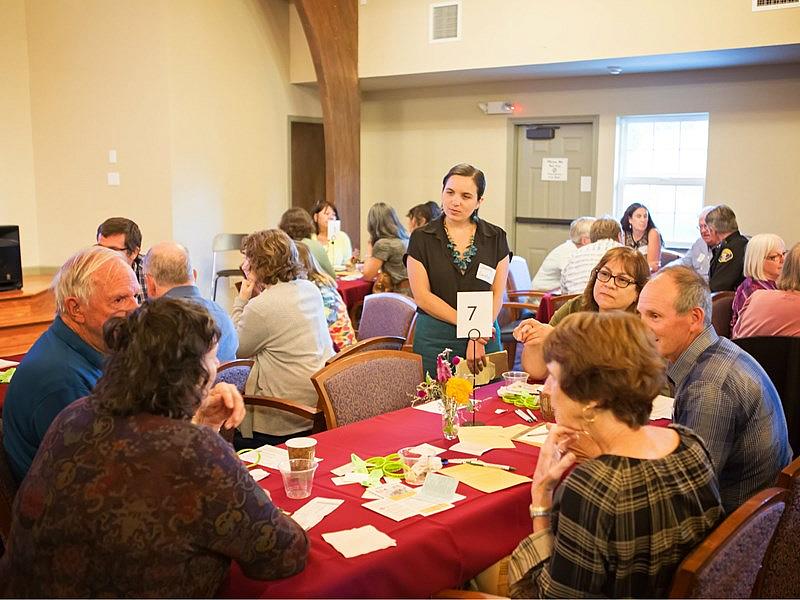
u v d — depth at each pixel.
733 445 2.08
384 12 7.81
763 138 7.04
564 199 8.21
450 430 2.41
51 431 1.52
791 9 5.89
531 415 2.66
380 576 1.66
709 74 7.20
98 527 1.41
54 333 2.12
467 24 7.34
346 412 2.86
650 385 1.52
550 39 6.92
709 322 2.17
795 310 3.37
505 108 8.28
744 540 1.51
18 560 1.50
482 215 8.67
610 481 1.49
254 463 2.20
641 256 2.88
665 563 1.50
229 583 1.61
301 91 8.88
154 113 7.59
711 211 5.55
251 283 3.52
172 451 1.45
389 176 9.23
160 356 1.49
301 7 7.55
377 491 1.99
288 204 8.87
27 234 8.42
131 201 7.86
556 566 1.52
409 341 3.97
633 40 6.54
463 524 1.84
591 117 7.88
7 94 8.18
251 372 3.34
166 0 7.39
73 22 7.95
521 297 6.05
